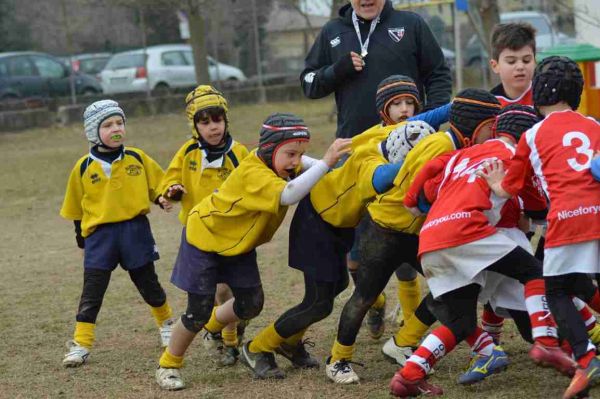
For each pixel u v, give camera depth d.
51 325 11.02
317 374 8.40
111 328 10.73
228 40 42.16
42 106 37.47
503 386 7.65
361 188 7.64
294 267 8.09
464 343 9.07
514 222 7.38
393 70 9.58
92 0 37.44
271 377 8.33
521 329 7.74
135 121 37.47
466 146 7.48
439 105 9.65
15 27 39.00
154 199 9.68
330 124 32.75
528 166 7.03
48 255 15.53
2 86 37.38
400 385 7.29
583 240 6.64
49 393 8.44
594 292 7.30
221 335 9.09
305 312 8.08
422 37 9.69
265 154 7.88
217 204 8.05
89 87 39.16
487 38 24.58
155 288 9.76
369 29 9.69
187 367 8.97
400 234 7.64
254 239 8.00
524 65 8.34
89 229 9.50
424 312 8.03
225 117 8.88
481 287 7.30
